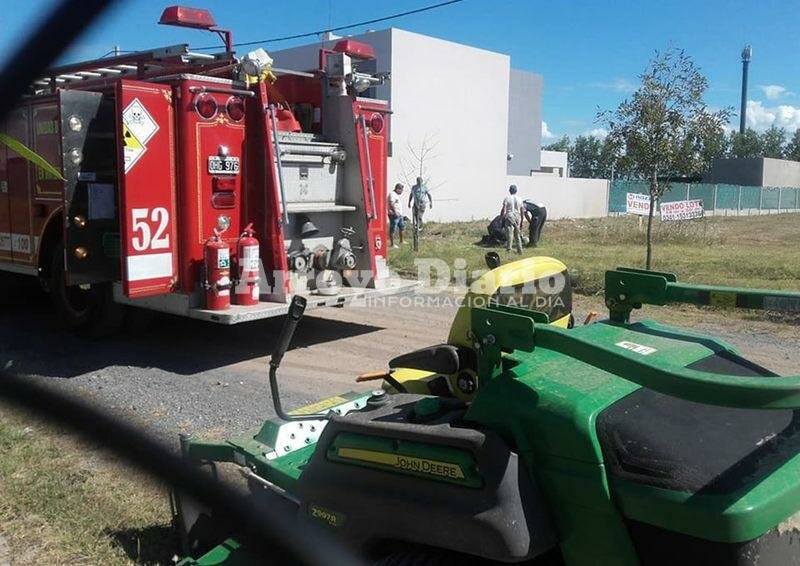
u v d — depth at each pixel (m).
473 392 3.40
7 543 3.74
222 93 7.45
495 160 34.84
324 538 2.75
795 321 9.64
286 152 7.96
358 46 8.77
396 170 29.81
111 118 7.63
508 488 2.25
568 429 2.28
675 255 17.92
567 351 2.35
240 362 7.61
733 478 2.16
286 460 3.41
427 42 30.53
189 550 3.65
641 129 12.52
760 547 2.12
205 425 5.61
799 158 94.94
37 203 8.48
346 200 8.80
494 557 2.23
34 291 10.71
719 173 61.75
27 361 7.53
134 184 7.01
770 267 15.12
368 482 2.57
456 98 32.25
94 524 3.94
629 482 2.20
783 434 2.45
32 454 4.78
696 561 2.13
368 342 8.55
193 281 7.41
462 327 3.38
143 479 4.34
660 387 2.08
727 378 1.99
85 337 8.49
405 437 2.46
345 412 3.66
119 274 7.87
